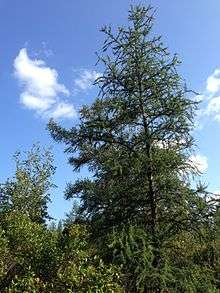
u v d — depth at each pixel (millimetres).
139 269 10930
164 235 11695
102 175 12625
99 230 12219
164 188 11711
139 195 12219
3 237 13766
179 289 11094
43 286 11883
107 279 11391
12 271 13203
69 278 11672
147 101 12414
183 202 11656
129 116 12375
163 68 12461
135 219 12117
